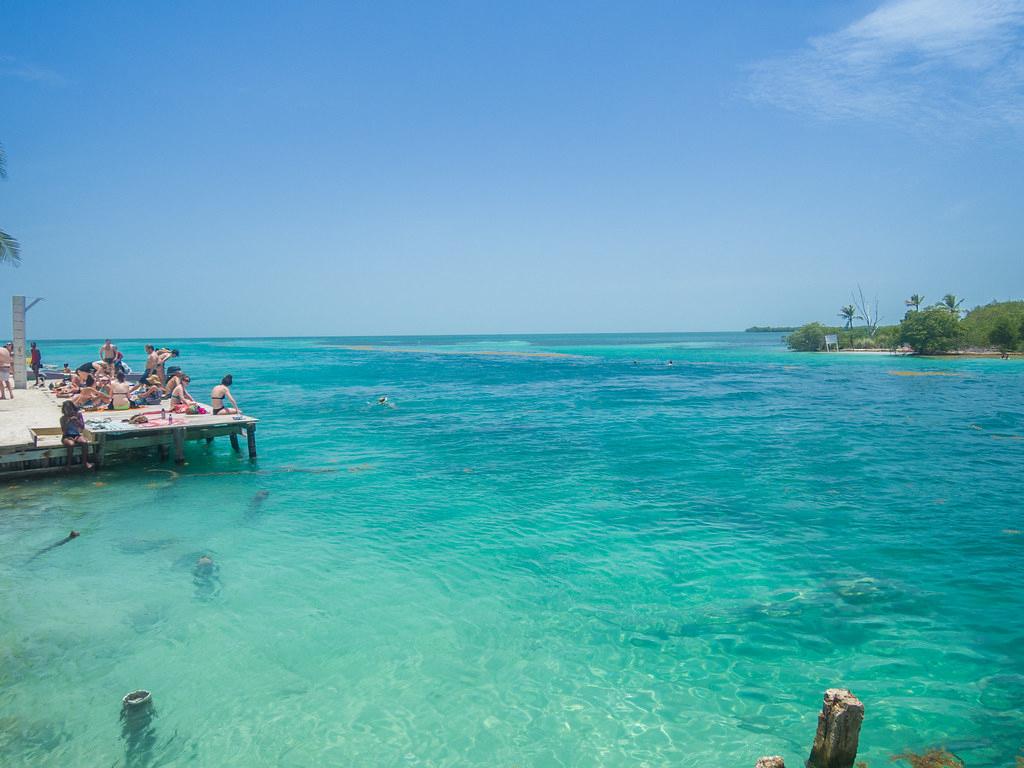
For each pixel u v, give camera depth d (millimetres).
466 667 6699
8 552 9594
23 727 5590
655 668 6715
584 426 22078
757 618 7777
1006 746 5406
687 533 10758
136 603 7961
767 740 5582
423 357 79562
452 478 14516
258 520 11344
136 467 15438
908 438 19625
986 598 8266
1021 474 14836
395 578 8875
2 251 22422
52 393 22062
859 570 9188
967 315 80625
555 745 5520
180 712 5852
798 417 24203
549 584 8727
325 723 5758
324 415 24797
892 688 6309
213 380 42312
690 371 51375
